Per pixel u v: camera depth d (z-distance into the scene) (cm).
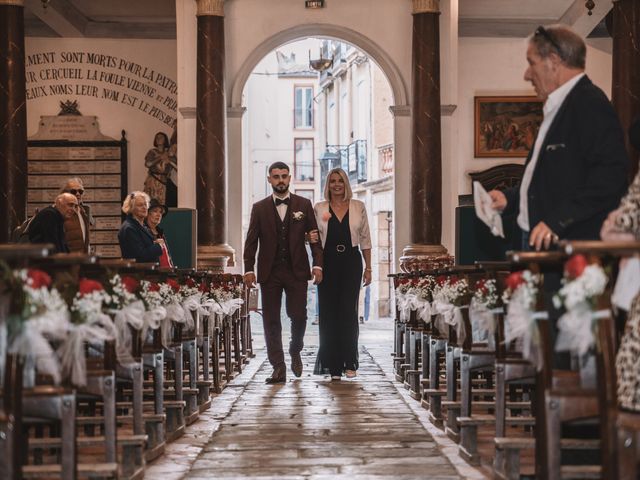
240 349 1283
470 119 1978
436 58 1458
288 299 1041
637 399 342
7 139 1381
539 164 487
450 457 597
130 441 513
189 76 1507
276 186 1032
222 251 1447
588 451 488
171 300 661
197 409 771
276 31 1546
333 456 605
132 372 548
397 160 1567
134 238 920
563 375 418
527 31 1955
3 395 357
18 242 1055
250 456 606
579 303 351
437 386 763
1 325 367
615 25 1330
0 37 1384
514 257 400
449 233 1521
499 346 527
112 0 1809
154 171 1880
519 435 661
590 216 454
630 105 1313
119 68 1883
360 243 1066
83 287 428
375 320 2591
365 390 970
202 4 1461
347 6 1552
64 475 407
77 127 1883
